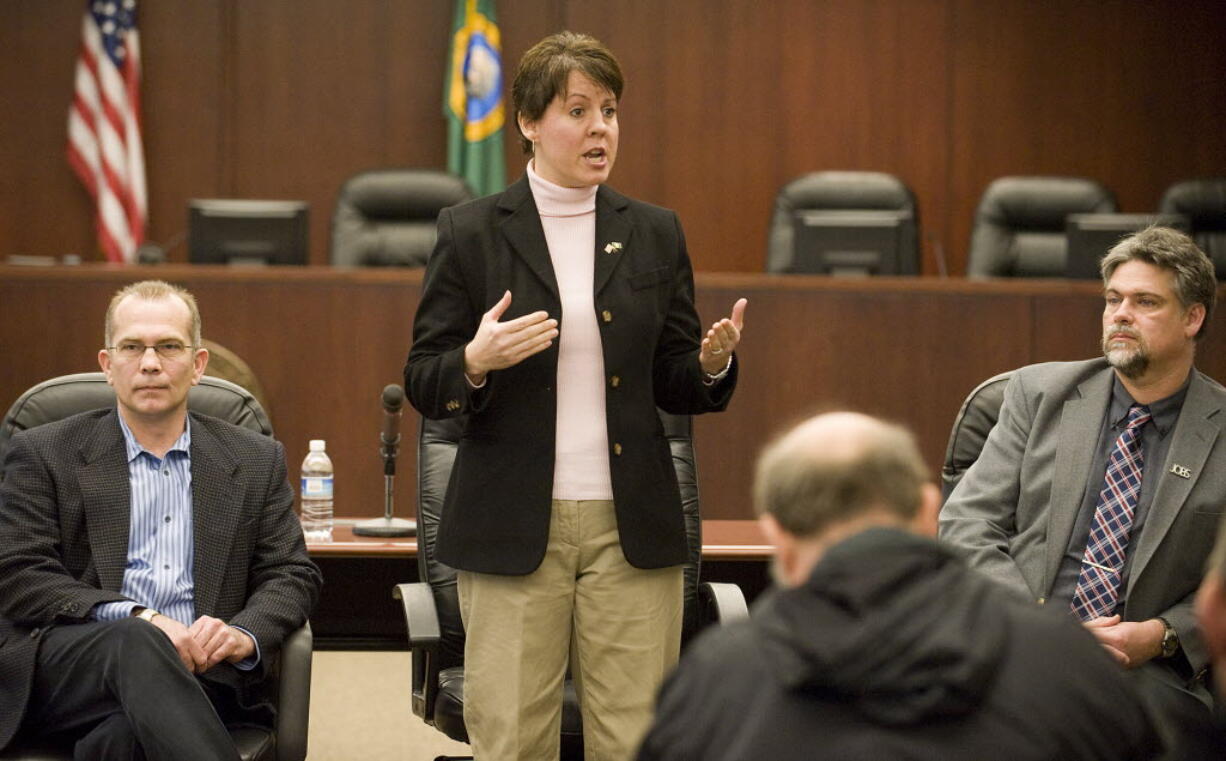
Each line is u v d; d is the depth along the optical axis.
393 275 9.34
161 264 9.90
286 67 13.65
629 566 4.63
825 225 9.70
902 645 2.40
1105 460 5.23
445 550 4.70
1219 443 5.12
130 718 4.60
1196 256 5.11
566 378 4.62
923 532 2.66
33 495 5.13
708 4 13.91
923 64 14.02
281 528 5.33
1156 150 14.17
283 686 5.06
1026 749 2.39
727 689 2.51
